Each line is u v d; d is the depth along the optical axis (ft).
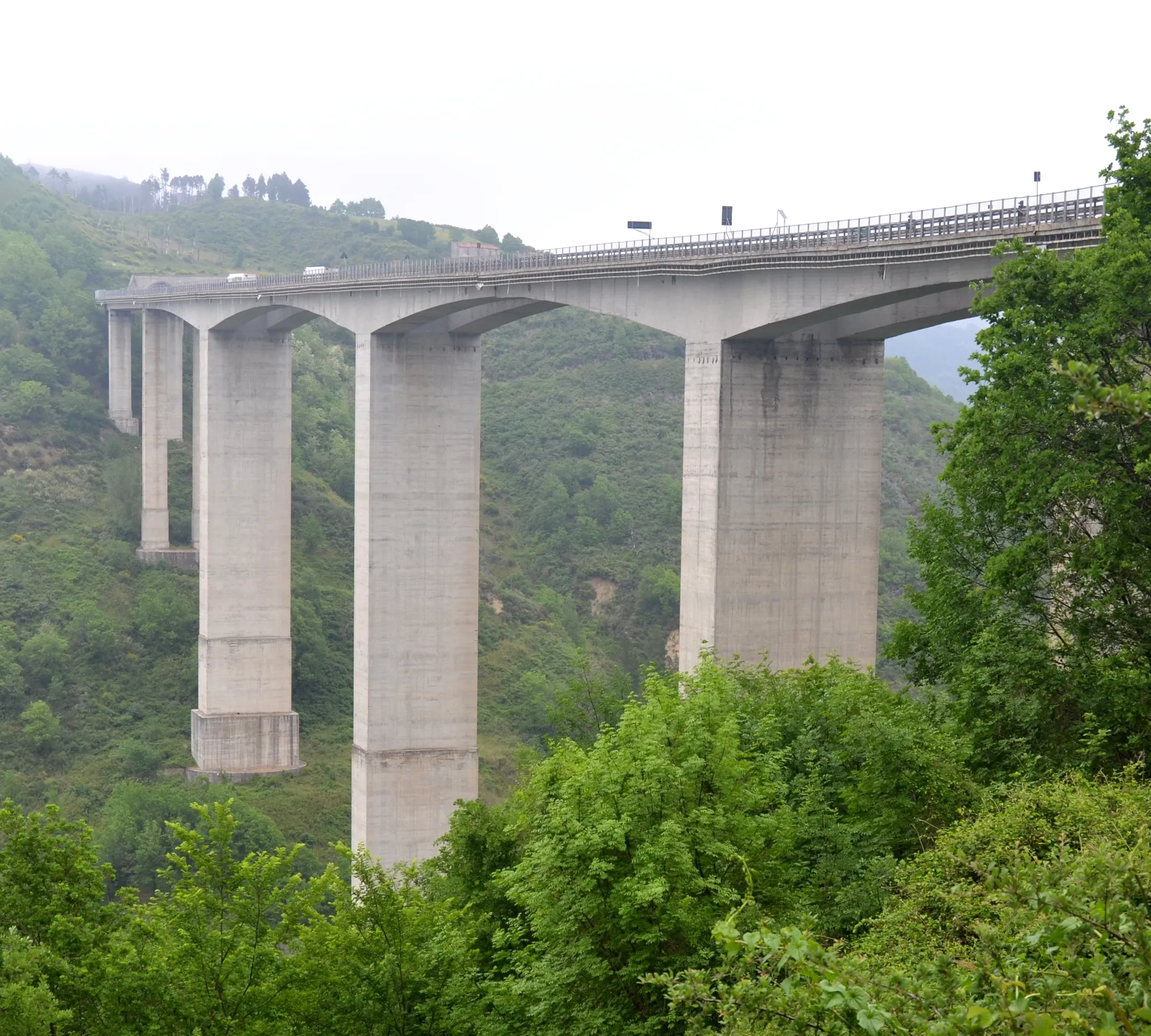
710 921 66.49
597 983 68.03
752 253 157.79
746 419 165.99
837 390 169.37
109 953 72.54
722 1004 40.78
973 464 104.47
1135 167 98.48
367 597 217.36
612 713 126.52
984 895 55.01
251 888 75.97
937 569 112.47
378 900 78.13
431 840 220.43
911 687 115.65
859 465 170.81
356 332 221.46
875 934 63.41
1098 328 93.09
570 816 69.92
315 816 260.42
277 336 274.77
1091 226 125.29
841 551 170.60
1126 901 37.19
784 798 85.56
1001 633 101.60
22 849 79.10
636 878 66.44
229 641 274.77
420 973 74.23
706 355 166.50
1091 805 64.54
